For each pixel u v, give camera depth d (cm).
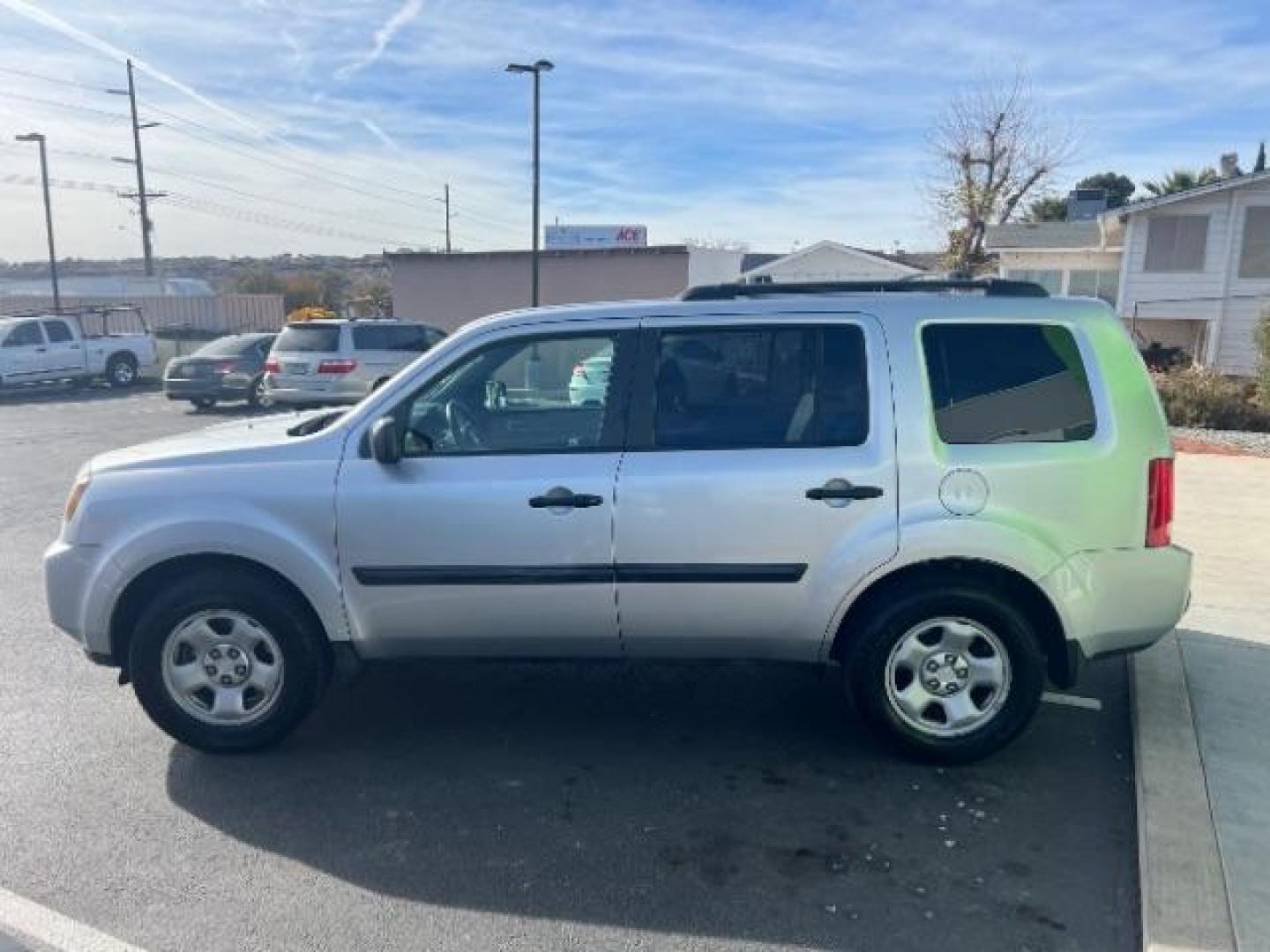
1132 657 493
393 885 316
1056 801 368
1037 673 384
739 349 387
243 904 306
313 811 363
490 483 382
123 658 412
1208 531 792
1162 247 2470
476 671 505
